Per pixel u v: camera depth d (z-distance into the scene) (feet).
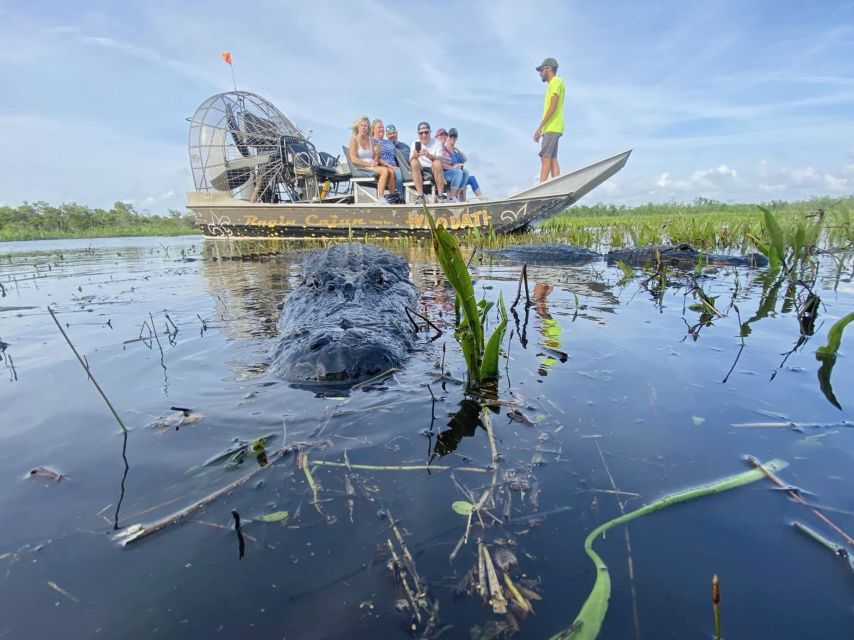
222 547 3.74
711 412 5.85
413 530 3.85
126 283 19.08
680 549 3.57
